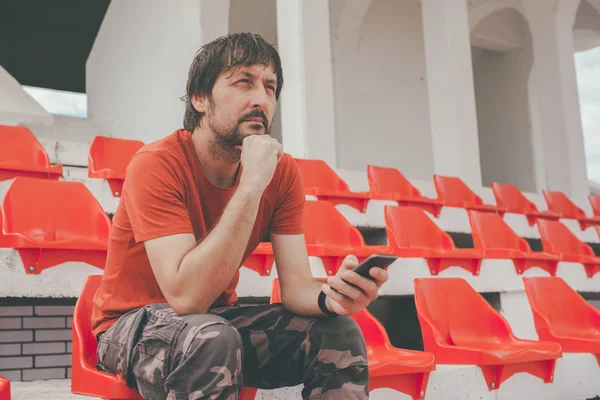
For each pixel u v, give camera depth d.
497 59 11.29
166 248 1.34
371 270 1.31
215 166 1.49
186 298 1.29
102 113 9.19
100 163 3.94
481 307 2.56
